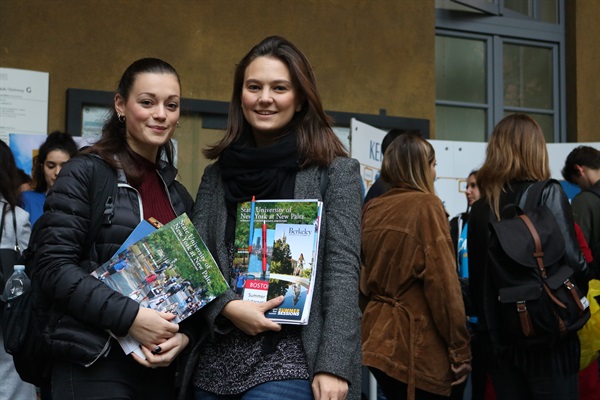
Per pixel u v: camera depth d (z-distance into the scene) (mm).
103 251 2461
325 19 6883
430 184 3789
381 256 3641
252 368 2412
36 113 5887
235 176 2602
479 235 3646
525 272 3305
